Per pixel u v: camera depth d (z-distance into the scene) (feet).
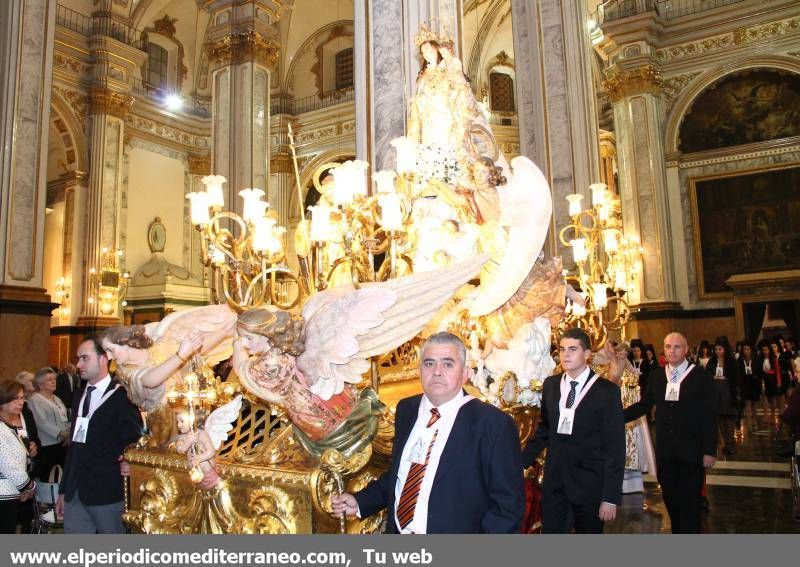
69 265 60.90
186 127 78.13
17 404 13.02
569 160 31.35
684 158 58.59
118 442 11.62
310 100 80.18
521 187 14.58
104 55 62.95
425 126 16.10
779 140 55.06
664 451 13.33
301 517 9.21
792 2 54.13
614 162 66.85
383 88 17.93
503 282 14.14
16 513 11.79
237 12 45.16
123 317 66.90
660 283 56.24
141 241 72.18
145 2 70.79
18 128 28.89
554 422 11.32
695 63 58.34
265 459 10.05
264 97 44.96
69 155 62.13
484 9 67.10
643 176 57.82
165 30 75.61
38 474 16.53
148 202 73.31
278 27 78.43
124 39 65.62
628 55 59.00
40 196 29.55
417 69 17.60
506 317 14.55
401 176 13.97
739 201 56.44
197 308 13.52
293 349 10.04
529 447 11.85
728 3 57.52
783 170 55.01
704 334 56.39
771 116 55.77
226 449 11.22
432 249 14.82
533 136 32.78
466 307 14.02
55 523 15.11
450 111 16.03
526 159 14.87
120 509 11.51
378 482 7.93
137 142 72.79
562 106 31.86
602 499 10.45
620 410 10.80
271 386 9.94
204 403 10.43
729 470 25.38
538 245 14.38
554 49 32.48
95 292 61.05
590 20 63.77
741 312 54.95
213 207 13.25
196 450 9.77
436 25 17.85
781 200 55.01
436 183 15.20
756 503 19.66
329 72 79.77
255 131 43.75
